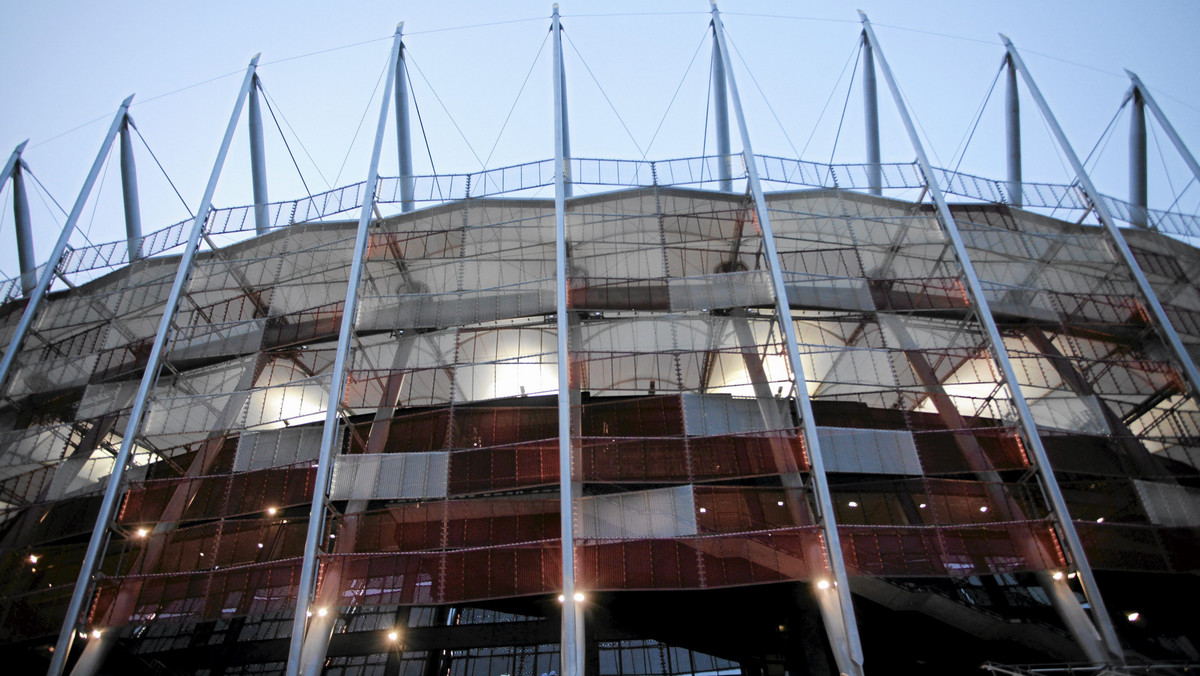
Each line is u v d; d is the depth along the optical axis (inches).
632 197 1344.7
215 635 1352.1
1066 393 1156.5
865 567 924.0
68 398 1360.7
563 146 1350.9
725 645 1214.3
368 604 936.3
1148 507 1005.2
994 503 1007.6
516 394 1262.3
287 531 1045.2
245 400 1165.1
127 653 1205.1
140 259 1391.5
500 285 1259.2
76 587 976.9
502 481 1022.4
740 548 943.0
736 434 1022.4
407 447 1080.8
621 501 1000.9
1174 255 1338.6
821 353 1192.8
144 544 1051.9
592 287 1221.1
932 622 1130.0
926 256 1323.8
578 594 918.4
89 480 1213.1
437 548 986.7
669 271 1285.7
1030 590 1176.8
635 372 1125.1
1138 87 1482.5
